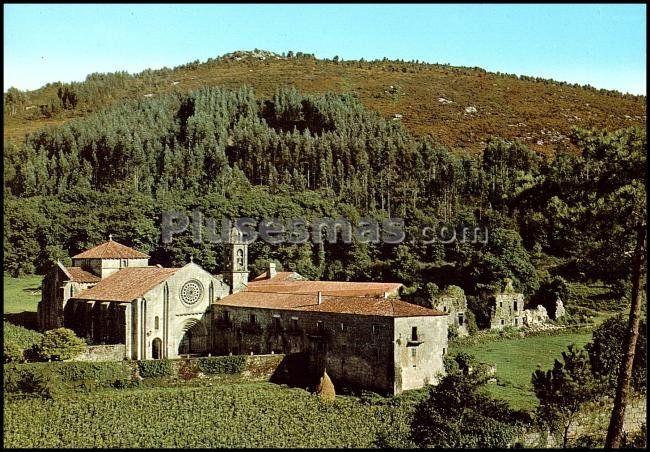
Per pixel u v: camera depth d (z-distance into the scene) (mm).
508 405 72062
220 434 69688
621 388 54125
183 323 105000
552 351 110000
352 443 67875
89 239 166500
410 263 149000
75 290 111812
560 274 142625
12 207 163625
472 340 118188
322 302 97000
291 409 77250
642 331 72688
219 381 88562
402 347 84750
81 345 89000
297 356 93562
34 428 68438
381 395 83625
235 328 105250
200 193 199625
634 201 52281
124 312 97938
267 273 136125
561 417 66125
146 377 85250
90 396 77688
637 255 53469
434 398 67938
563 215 56344
